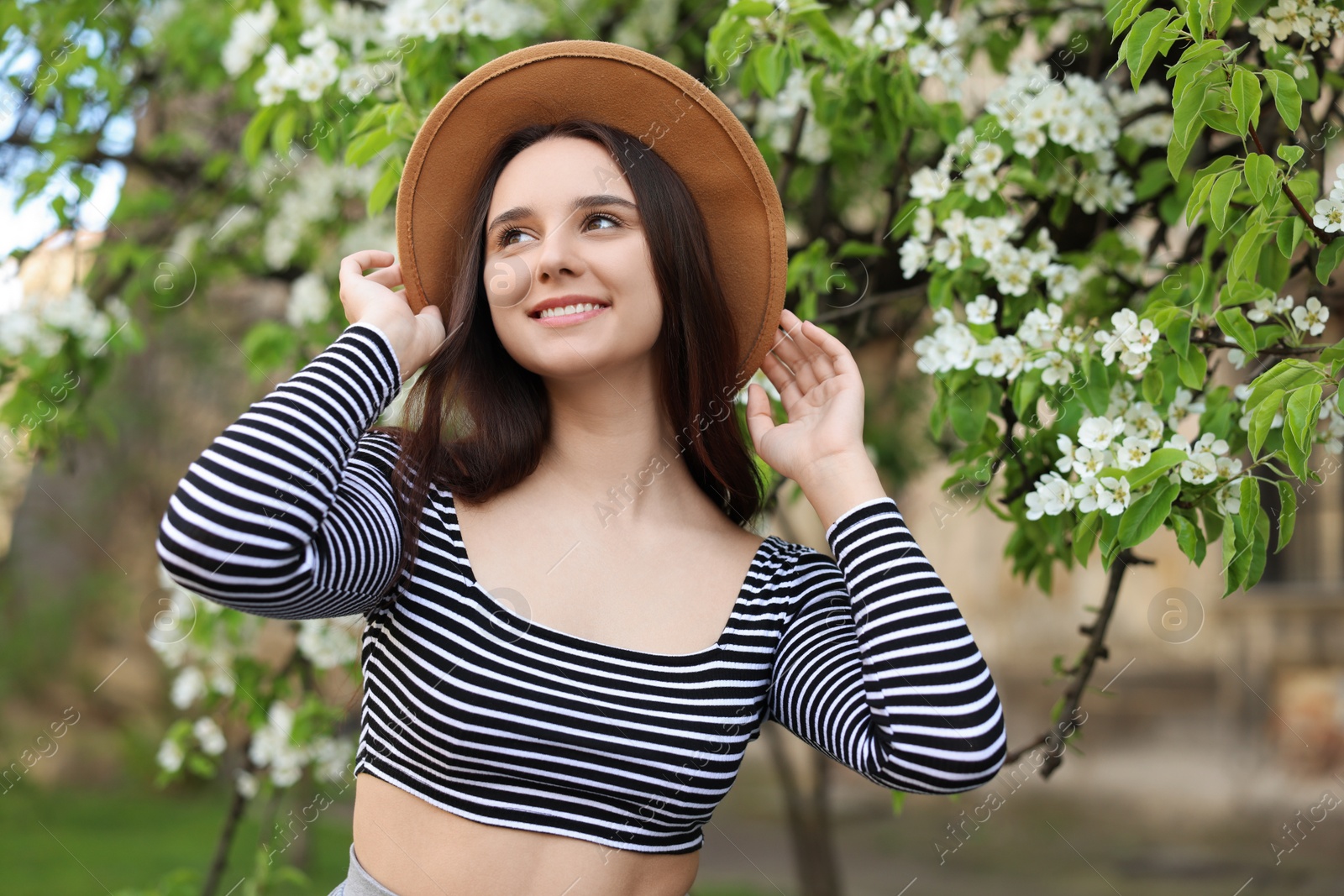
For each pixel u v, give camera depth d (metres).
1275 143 1.59
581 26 2.44
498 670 1.01
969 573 7.43
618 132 1.13
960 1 1.97
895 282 2.12
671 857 1.08
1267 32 1.38
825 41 1.66
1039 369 1.43
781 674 1.09
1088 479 1.27
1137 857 5.64
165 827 6.03
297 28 2.11
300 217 2.64
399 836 1.02
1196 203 1.21
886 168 2.27
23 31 2.40
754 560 1.16
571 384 1.13
